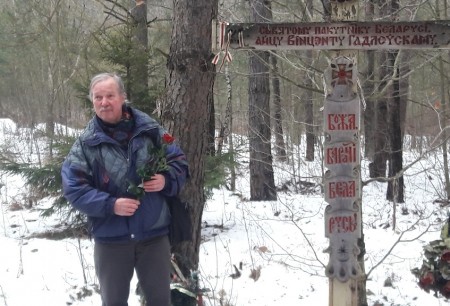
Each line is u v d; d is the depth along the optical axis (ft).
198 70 16.88
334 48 12.58
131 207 11.37
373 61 38.40
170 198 12.32
